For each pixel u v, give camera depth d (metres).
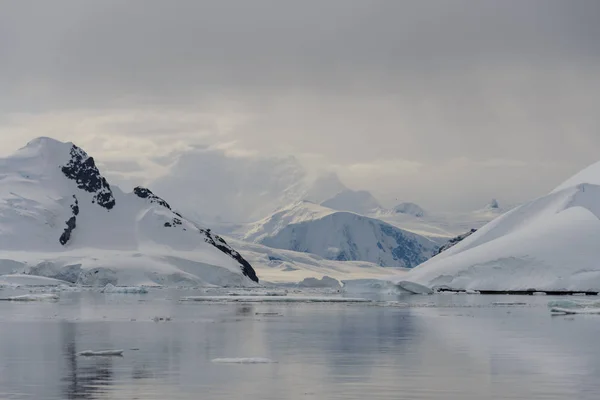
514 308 174.88
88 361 83.19
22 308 177.88
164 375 74.06
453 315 150.62
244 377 73.12
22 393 65.62
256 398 63.84
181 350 93.00
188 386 68.50
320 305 195.25
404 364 81.19
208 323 131.88
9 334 111.62
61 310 170.12
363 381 71.12
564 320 136.50
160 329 120.06
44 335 110.38
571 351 91.19
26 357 86.38
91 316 149.12
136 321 135.88
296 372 75.88
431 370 77.12
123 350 92.38
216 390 66.88
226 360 82.62
